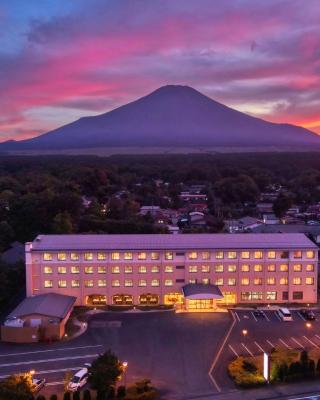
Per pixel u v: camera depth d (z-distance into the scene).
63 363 62.50
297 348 66.12
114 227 130.50
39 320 71.94
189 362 62.62
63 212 130.88
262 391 54.66
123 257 84.19
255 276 85.25
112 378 52.22
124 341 69.56
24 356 64.81
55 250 83.00
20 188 191.00
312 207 183.50
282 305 84.38
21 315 71.81
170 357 64.19
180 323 76.12
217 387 55.94
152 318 78.44
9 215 140.88
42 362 62.88
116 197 182.62
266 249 84.62
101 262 83.81
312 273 85.56
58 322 71.62
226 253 84.88
